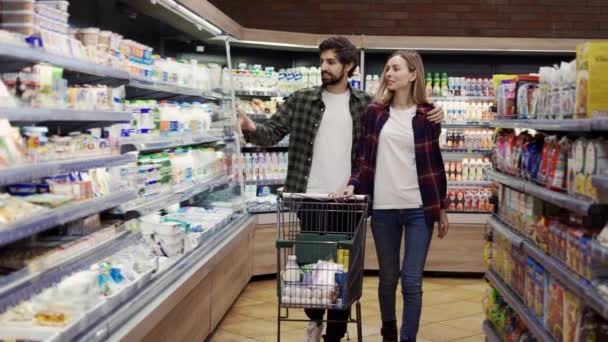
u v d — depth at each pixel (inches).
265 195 294.0
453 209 296.7
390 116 161.8
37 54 100.6
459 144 300.4
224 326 208.4
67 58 111.2
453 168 300.2
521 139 158.1
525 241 147.4
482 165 300.0
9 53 93.0
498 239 177.9
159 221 186.9
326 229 159.5
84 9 162.9
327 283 134.9
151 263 147.7
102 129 138.2
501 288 166.6
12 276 97.3
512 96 170.1
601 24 344.5
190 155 209.0
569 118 125.2
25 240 115.9
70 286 108.2
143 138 168.6
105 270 125.5
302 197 152.0
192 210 229.6
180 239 173.9
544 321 135.1
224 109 241.6
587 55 113.3
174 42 233.9
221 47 246.2
